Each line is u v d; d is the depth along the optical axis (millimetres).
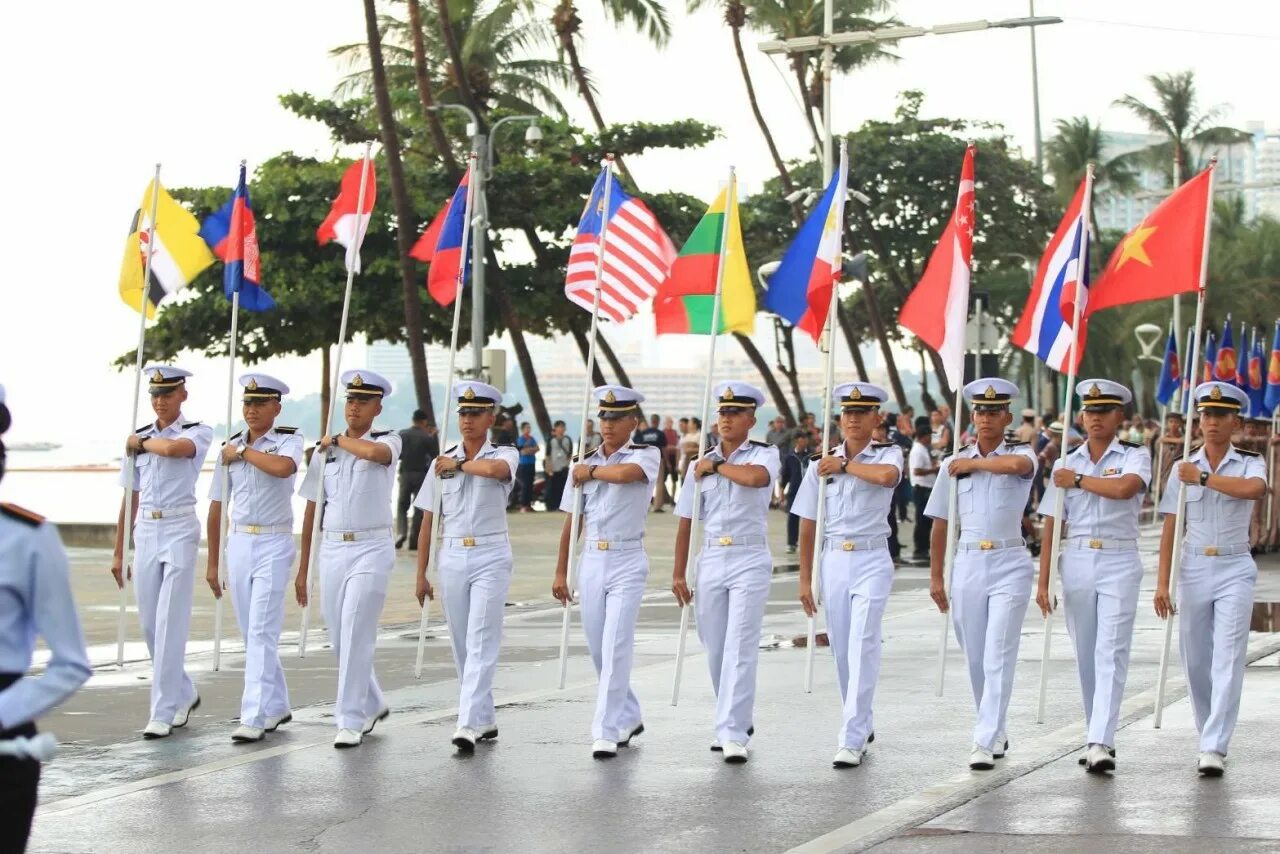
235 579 12227
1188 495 10680
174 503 12352
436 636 18219
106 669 15547
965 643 11133
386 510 11992
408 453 28156
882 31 28812
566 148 46656
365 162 15172
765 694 13789
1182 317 66938
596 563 11516
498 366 33531
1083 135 71188
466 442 11758
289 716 12406
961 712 12805
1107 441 10820
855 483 11180
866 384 11250
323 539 11961
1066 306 12164
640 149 46938
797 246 13320
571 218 44750
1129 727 12070
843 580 11156
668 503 42312
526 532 33688
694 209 47344
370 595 11773
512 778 10492
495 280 43156
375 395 12055
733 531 11281
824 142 29859
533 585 24141
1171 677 14484
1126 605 10664
